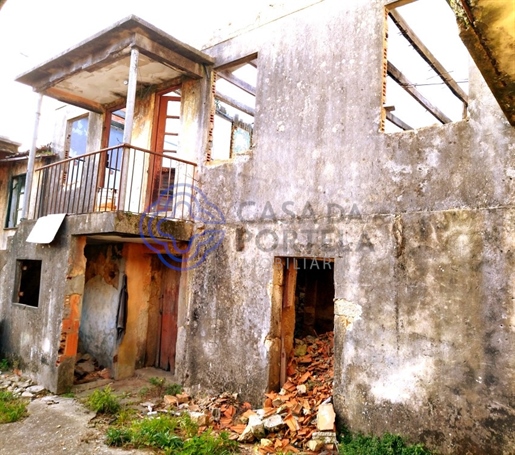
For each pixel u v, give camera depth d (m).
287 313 5.97
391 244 4.62
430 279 4.32
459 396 4.03
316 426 4.68
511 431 3.71
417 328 4.35
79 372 7.14
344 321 4.88
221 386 5.93
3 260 8.26
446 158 4.38
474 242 4.10
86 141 9.82
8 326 7.66
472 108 4.27
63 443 4.62
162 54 6.25
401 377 4.39
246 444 4.72
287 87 5.87
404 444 4.27
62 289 6.39
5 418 5.16
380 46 5.03
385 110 5.09
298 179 5.55
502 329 3.86
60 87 7.96
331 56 5.46
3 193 11.77
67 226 6.47
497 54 2.55
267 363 5.49
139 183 7.77
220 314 6.12
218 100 8.55
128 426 5.09
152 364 7.74
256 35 6.37
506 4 2.13
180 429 5.04
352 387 4.73
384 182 4.78
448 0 2.33
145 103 7.91
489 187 4.08
